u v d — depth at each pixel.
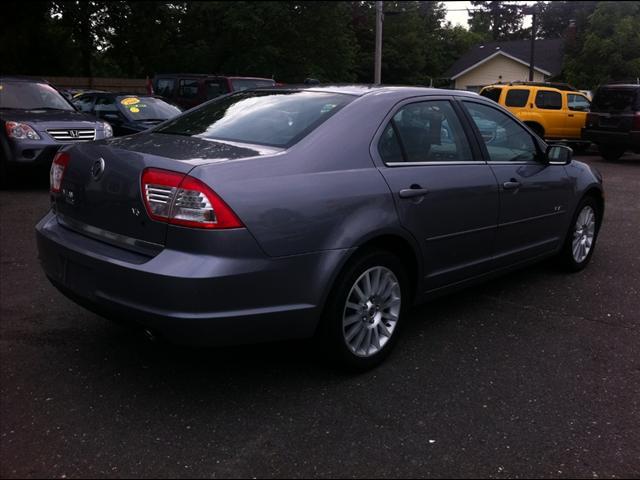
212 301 2.90
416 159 3.86
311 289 3.21
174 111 12.70
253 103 4.01
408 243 3.71
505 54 43.25
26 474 2.62
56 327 4.20
